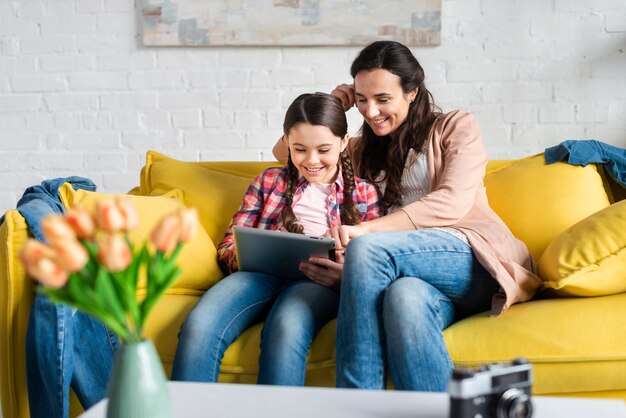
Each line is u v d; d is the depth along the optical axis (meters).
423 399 1.09
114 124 3.26
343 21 3.10
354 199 2.02
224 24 3.14
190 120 3.23
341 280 1.67
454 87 3.13
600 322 1.60
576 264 1.73
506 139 3.13
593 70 3.07
